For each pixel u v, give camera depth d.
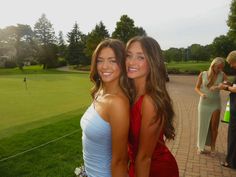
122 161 2.12
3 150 5.39
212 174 4.63
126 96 2.24
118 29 64.44
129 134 2.30
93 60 2.37
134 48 2.29
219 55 52.47
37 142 5.91
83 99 13.45
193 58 91.75
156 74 2.25
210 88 5.30
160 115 2.18
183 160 5.20
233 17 46.19
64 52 90.88
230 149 4.82
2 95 14.82
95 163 2.16
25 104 11.76
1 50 77.75
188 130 7.36
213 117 5.38
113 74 2.26
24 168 4.58
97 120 2.08
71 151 5.43
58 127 7.25
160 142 2.38
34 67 77.50
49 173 4.42
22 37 82.50
